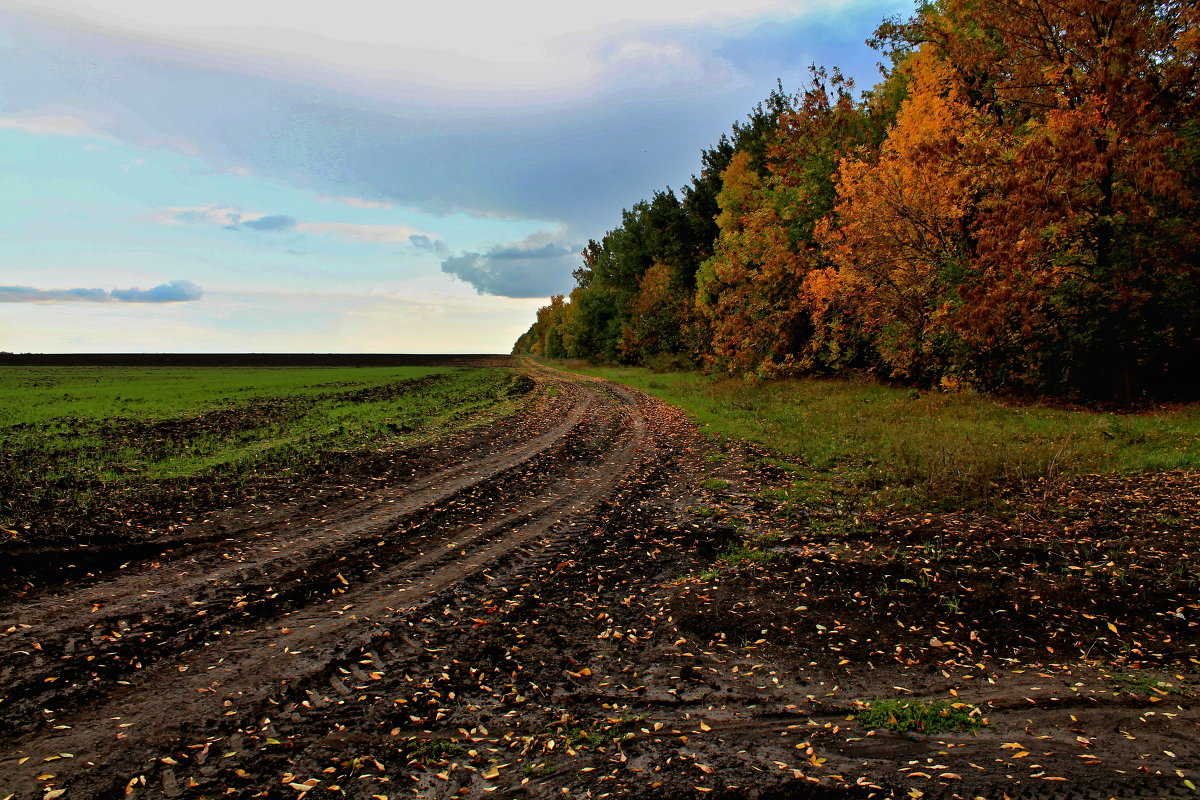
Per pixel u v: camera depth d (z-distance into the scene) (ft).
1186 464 31.32
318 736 14.03
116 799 11.80
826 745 13.11
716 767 12.49
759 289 95.20
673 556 25.96
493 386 118.83
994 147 55.98
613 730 14.17
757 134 120.98
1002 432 42.27
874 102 91.66
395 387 117.29
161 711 14.83
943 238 65.41
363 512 32.09
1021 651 16.83
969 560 22.53
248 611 20.42
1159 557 20.86
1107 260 51.98
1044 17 52.44
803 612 19.89
